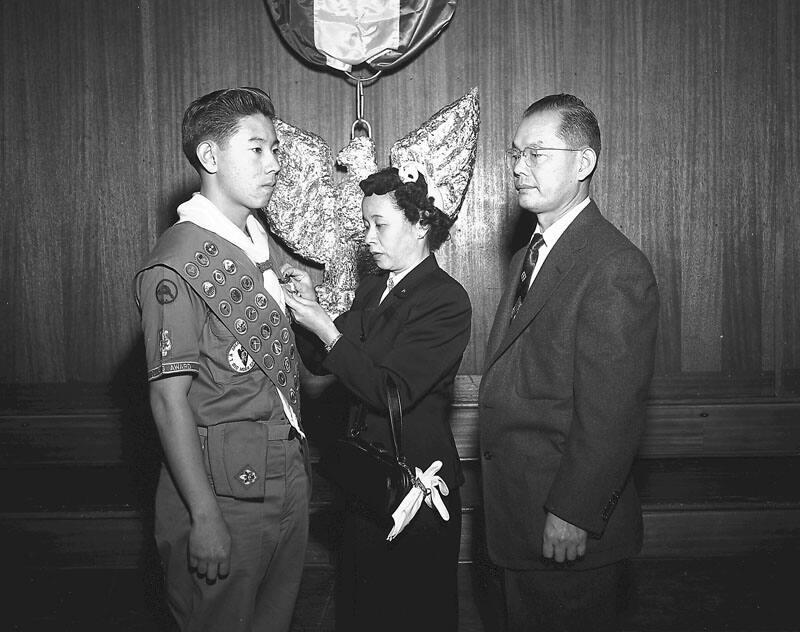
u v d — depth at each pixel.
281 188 3.30
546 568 1.85
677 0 3.49
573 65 3.51
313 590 2.79
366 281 2.26
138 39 3.52
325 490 3.11
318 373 2.23
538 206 1.90
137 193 3.56
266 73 3.53
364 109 3.55
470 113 3.25
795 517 2.91
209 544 1.64
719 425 3.42
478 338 3.57
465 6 3.52
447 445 2.02
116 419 3.44
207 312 1.72
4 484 3.22
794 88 3.49
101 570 2.95
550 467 1.84
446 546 1.97
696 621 2.51
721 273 3.56
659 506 2.91
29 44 3.52
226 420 1.72
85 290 3.58
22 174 3.56
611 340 1.73
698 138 3.52
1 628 2.56
